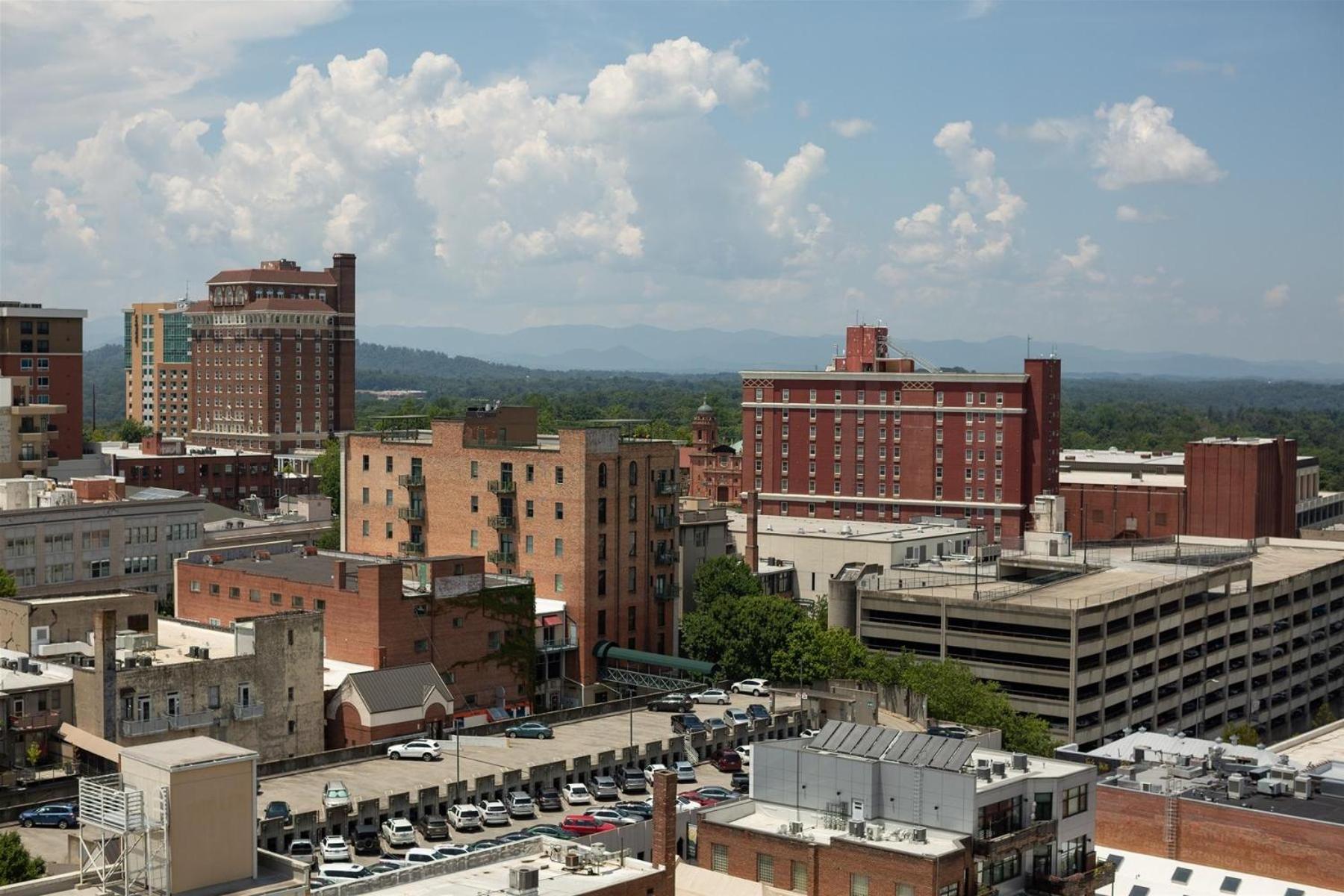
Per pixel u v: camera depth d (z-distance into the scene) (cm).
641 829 10025
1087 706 18025
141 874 6594
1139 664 19088
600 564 18300
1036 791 8975
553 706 17950
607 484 18362
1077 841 9275
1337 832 9738
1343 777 11294
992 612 18425
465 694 16325
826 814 9012
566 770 13400
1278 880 9931
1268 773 10856
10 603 13900
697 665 17412
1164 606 19712
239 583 17100
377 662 15450
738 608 18250
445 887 7388
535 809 12644
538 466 18500
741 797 10256
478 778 12700
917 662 17850
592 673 18188
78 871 7200
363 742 14325
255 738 13562
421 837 11756
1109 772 11800
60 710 12538
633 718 15500
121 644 13825
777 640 18038
